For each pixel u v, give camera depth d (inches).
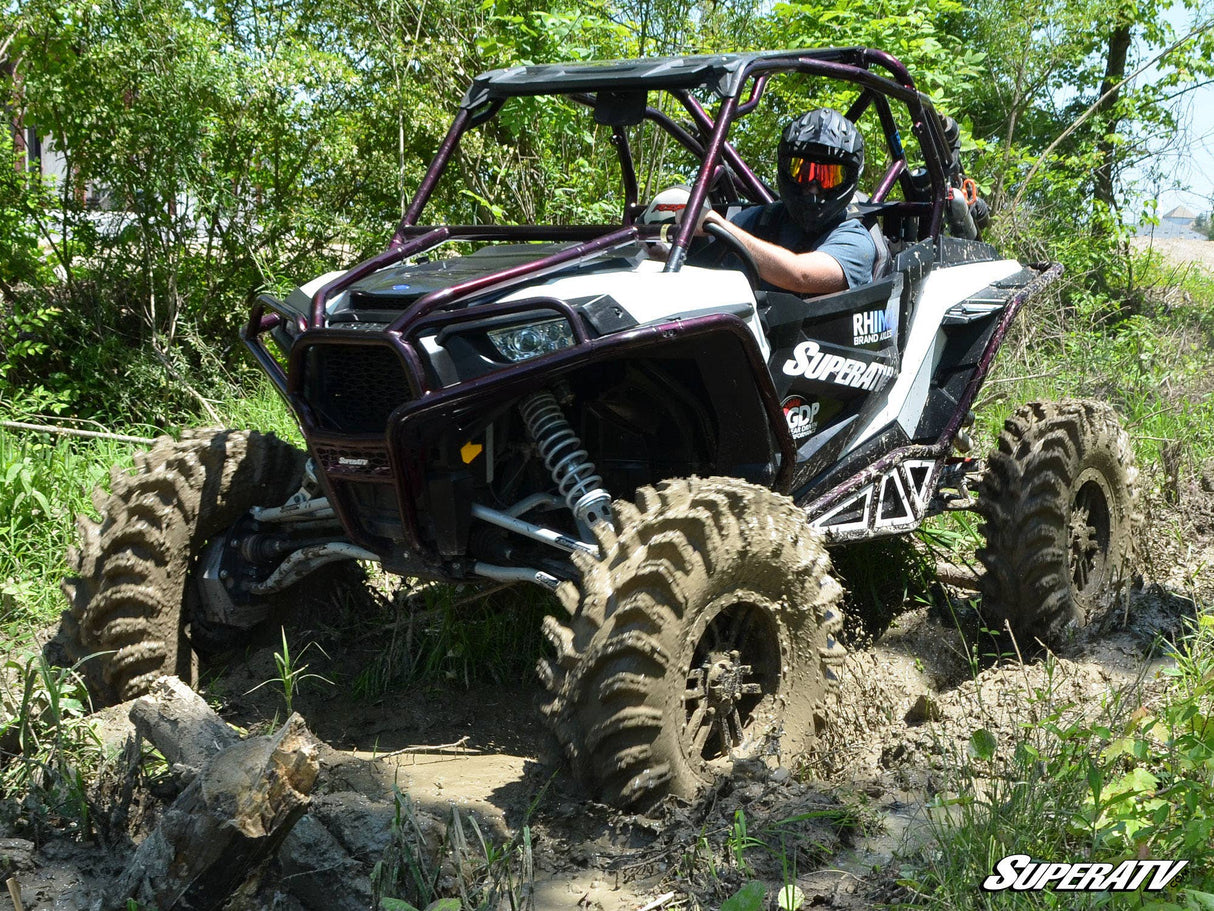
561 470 134.4
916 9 338.0
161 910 89.8
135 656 142.9
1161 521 225.8
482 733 147.7
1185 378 322.3
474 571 134.1
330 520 148.9
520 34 309.9
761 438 138.4
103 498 149.2
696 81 143.9
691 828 113.7
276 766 89.7
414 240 151.0
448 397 119.0
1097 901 93.7
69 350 305.1
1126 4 442.0
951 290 179.8
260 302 143.6
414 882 98.0
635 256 138.5
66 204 304.5
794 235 170.7
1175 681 152.9
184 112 280.7
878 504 160.6
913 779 129.4
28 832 112.4
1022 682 155.1
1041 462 166.6
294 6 315.9
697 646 127.8
